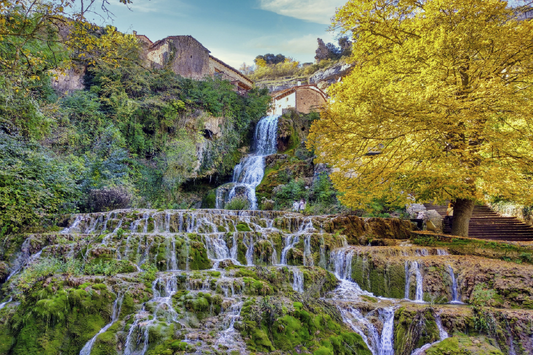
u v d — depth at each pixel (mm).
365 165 10812
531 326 5477
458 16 9930
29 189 9062
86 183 12141
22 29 7703
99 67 16438
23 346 5473
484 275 7434
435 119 8406
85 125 15234
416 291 7793
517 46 8664
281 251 9562
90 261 7512
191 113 20016
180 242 8586
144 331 5637
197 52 26031
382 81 11297
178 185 18359
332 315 6645
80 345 5656
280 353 5488
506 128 9797
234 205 16500
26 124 10562
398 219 12172
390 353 6188
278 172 19281
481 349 5230
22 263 7570
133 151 16984
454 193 9883
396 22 11305
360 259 8789
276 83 61594
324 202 15953
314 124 10141
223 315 6230
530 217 14719
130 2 6648
